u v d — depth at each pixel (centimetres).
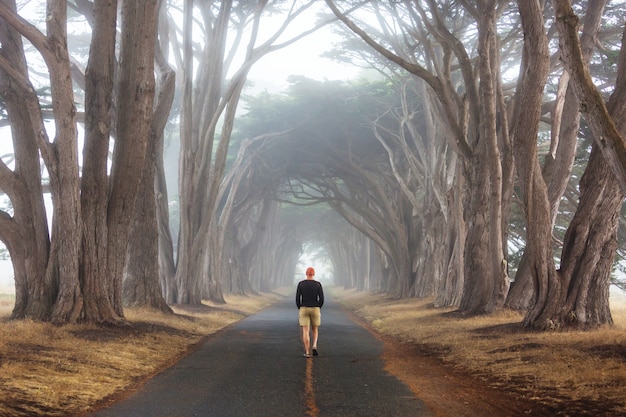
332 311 4069
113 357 1273
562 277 1780
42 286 1752
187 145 3328
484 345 1558
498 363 1284
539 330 1745
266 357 1454
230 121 3412
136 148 1944
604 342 1320
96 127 1839
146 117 1945
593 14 2188
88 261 1786
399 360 1430
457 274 3200
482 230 2609
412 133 3966
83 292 1773
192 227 3388
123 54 1939
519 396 966
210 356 1473
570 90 2317
